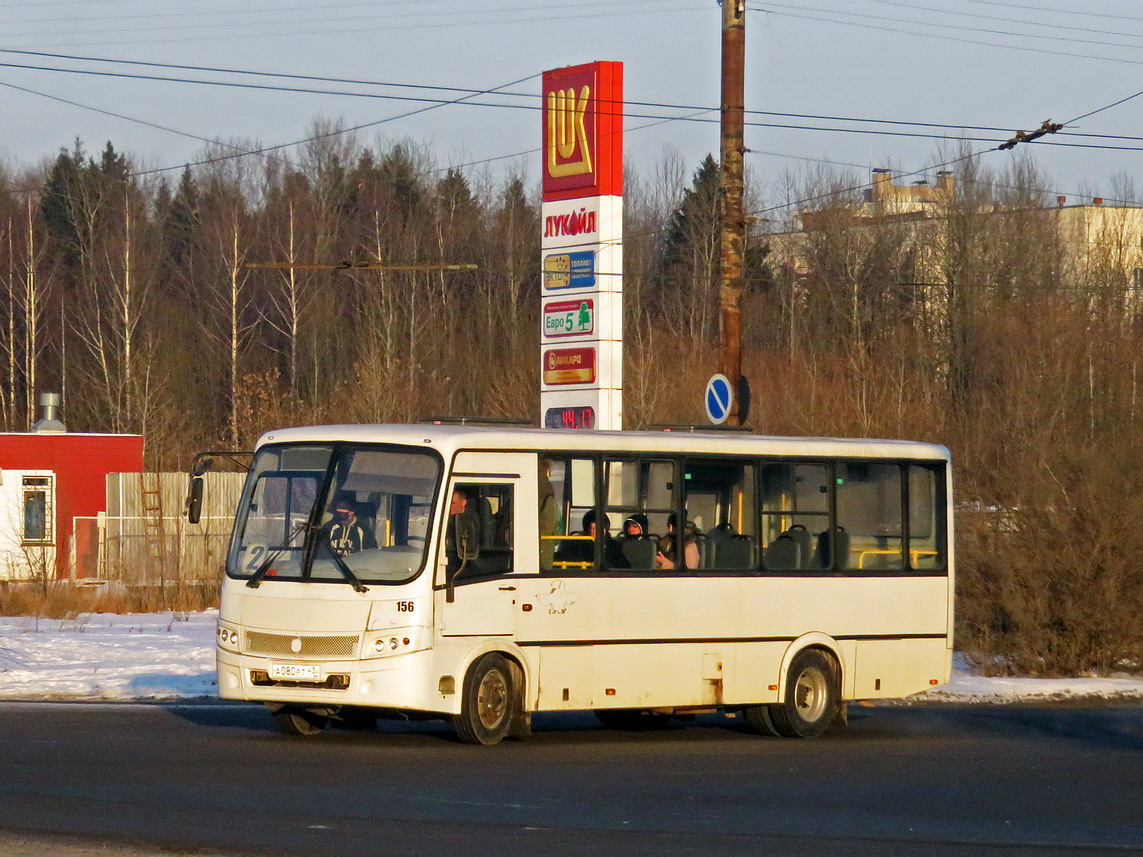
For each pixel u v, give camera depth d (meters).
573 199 59.97
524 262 164.75
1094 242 121.88
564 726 38.19
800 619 36.34
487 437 31.80
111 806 23.03
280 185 172.00
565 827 22.52
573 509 33.06
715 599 34.91
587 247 59.28
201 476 32.44
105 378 151.00
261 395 117.69
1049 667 53.69
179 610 72.25
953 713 44.12
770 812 24.56
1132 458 53.72
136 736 31.80
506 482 32.00
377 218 159.38
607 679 33.06
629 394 92.62
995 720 41.84
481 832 21.88
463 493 31.25
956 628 55.75
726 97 47.59
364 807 23.64
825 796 26.45
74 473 95.38
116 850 19.81
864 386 93.50
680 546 34.62
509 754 30.58
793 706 36.06
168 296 169.00
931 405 94.19
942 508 39.31
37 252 170.50
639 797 25.59
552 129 60.84
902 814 24.72
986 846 22.03
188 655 50.22
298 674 30.20
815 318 153.50
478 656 31.14
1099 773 30.20
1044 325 86.94
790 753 32.75
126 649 51.72
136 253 160.75
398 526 30.70
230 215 161.25
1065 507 53.72
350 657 30.02
